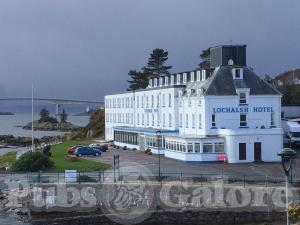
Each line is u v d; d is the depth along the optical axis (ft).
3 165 276.21
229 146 267.18
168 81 369.71
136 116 383.45
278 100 288.51
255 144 268.21
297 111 368.27
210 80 291.17
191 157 270.46
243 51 296.71
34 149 324.19
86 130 533.96
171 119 324.80
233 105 284.20
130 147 363.56
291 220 143.74
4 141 568.00
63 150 347.36
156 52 599.98
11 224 191.11
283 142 298.15
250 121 286.25
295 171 227.81
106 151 344.28
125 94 403.75
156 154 315.99
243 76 290.56
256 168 243.81
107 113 453.58
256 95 285.84
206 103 281.95
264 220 186.70
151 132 322.55
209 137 270.05
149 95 357.82
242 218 188.65
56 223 195.93
